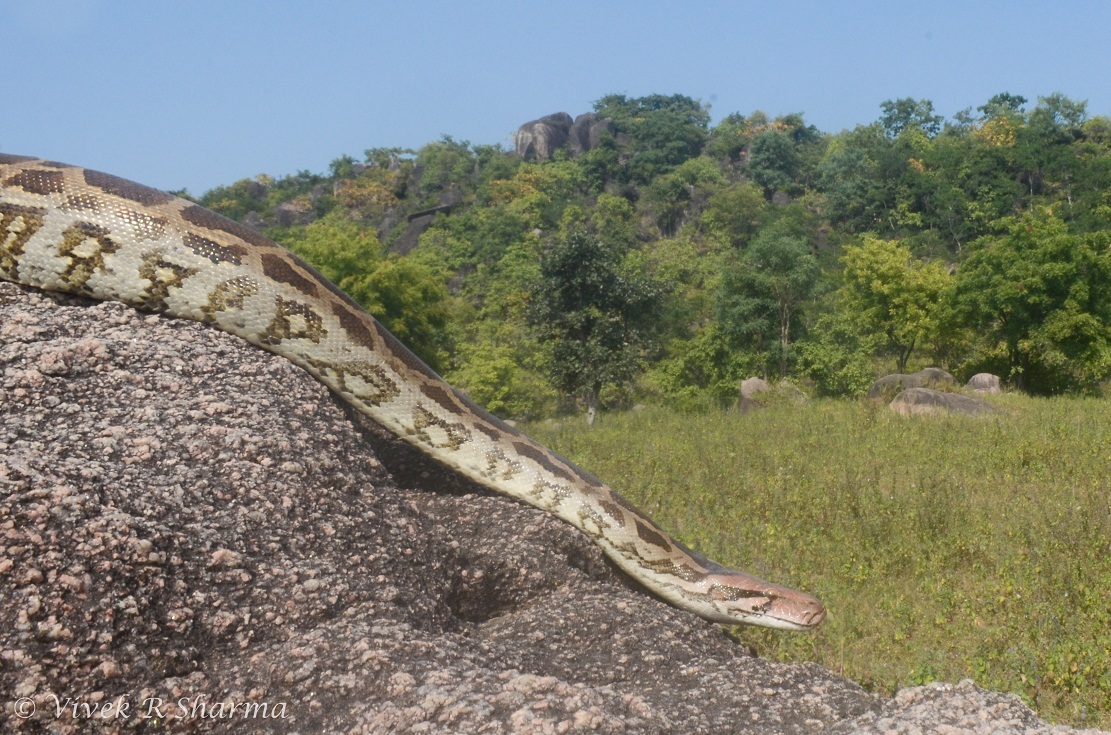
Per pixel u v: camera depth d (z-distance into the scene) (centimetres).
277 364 779
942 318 6056
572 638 673
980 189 15650
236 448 641
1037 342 5109
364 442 762
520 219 16912
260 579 558
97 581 490
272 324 816
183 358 732
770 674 610
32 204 766
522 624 683
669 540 902
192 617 518
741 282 6281
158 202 798
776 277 6234
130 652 485
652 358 7669
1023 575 1165
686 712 543
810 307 7088
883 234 16275
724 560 1254
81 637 473
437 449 877
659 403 6631
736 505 1577
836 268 12706
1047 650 916
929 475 1803
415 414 870
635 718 496
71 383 656
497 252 15625
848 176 18638
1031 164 15788
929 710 507
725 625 1004
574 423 3994
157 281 786
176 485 588
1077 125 18775
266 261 817
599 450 2341
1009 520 1455
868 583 1189
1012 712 512
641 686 603
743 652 723
